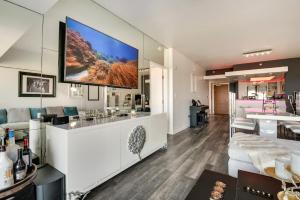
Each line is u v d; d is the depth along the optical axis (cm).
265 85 820
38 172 163
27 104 181
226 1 257
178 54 547
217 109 1106
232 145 209
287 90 657
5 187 97
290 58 653
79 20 248
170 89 500
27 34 182
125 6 267
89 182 177
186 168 253
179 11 285
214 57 628
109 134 204
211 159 289
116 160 215
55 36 209
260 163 150
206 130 551
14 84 171
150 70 425
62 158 160
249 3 263
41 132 186
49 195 145
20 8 174
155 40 433
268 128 281
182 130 554
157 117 316
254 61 708
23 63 179
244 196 94
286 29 366
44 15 198
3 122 160
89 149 177
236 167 193
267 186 104
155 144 308
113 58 287
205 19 316
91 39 244
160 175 230
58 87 212
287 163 90
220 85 1095
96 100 266
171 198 179
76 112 235
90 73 243
